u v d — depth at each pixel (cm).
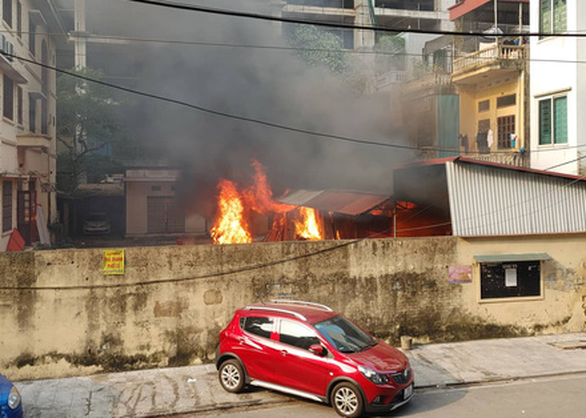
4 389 698
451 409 825
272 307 921
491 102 2064
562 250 1248
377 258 1142
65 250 987
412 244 1162
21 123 1989
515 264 1220
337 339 845
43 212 2431
